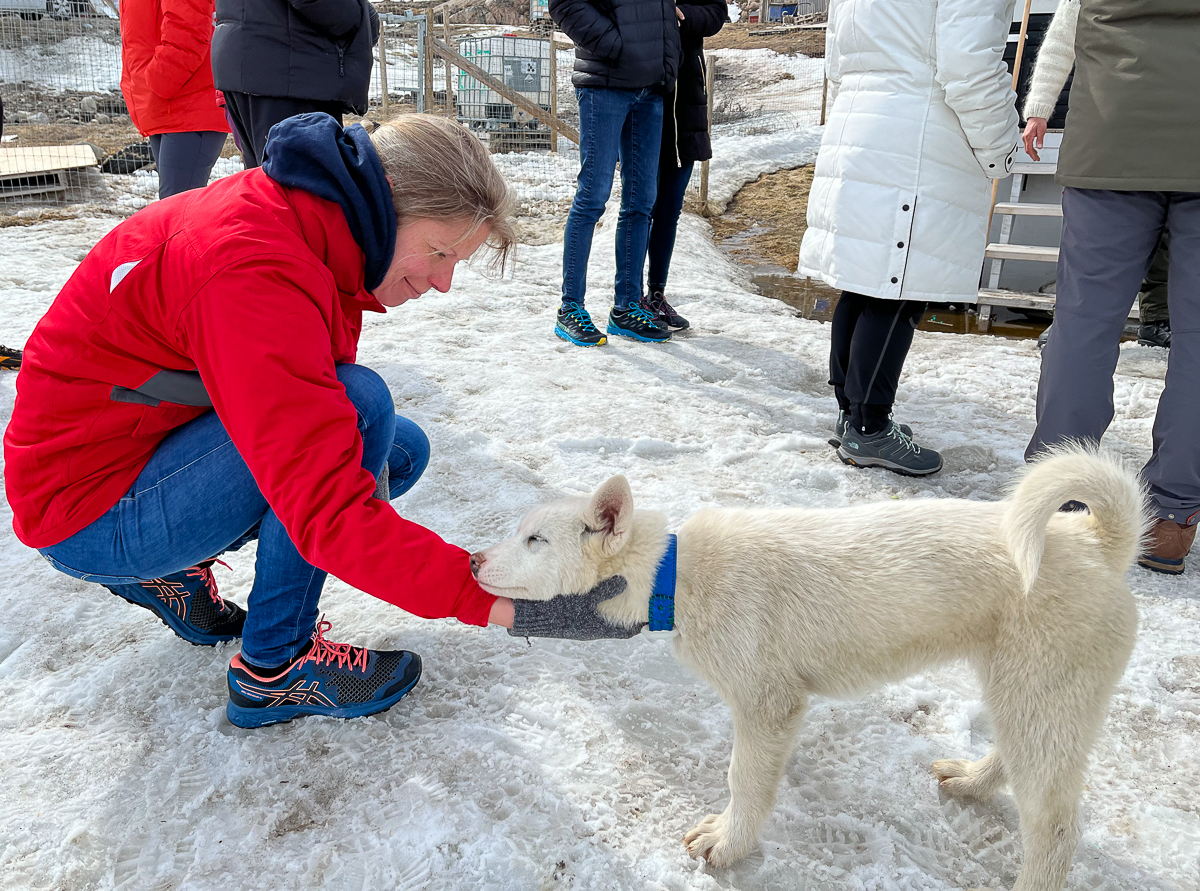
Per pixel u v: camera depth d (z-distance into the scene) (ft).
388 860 5.82
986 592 5.81
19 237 22.00
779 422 13.33
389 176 5.49
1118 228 9.07
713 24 16.14
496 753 6.77
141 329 5.51
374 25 13.23
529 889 5.63
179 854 5.91
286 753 6.81
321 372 5.25
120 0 15.11
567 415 13.19
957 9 9.79
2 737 6.88
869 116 10.90
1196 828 6.24
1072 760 5.52
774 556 6.16
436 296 19.29
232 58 12.04
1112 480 5.49
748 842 5.87
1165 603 8.81
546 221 27.50
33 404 5.80
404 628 8.39
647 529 6.30
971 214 10.87
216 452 6.15
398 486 8.20
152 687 7.48
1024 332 19.04
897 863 5.98
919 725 7.32
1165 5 8.21
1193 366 8.80
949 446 12.44
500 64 41.75
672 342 16.83
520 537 6.51
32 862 5.79
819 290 22.62
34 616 8.42
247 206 5.31
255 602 6.66
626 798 6.46
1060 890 5.54
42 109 41.88
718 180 34.88
